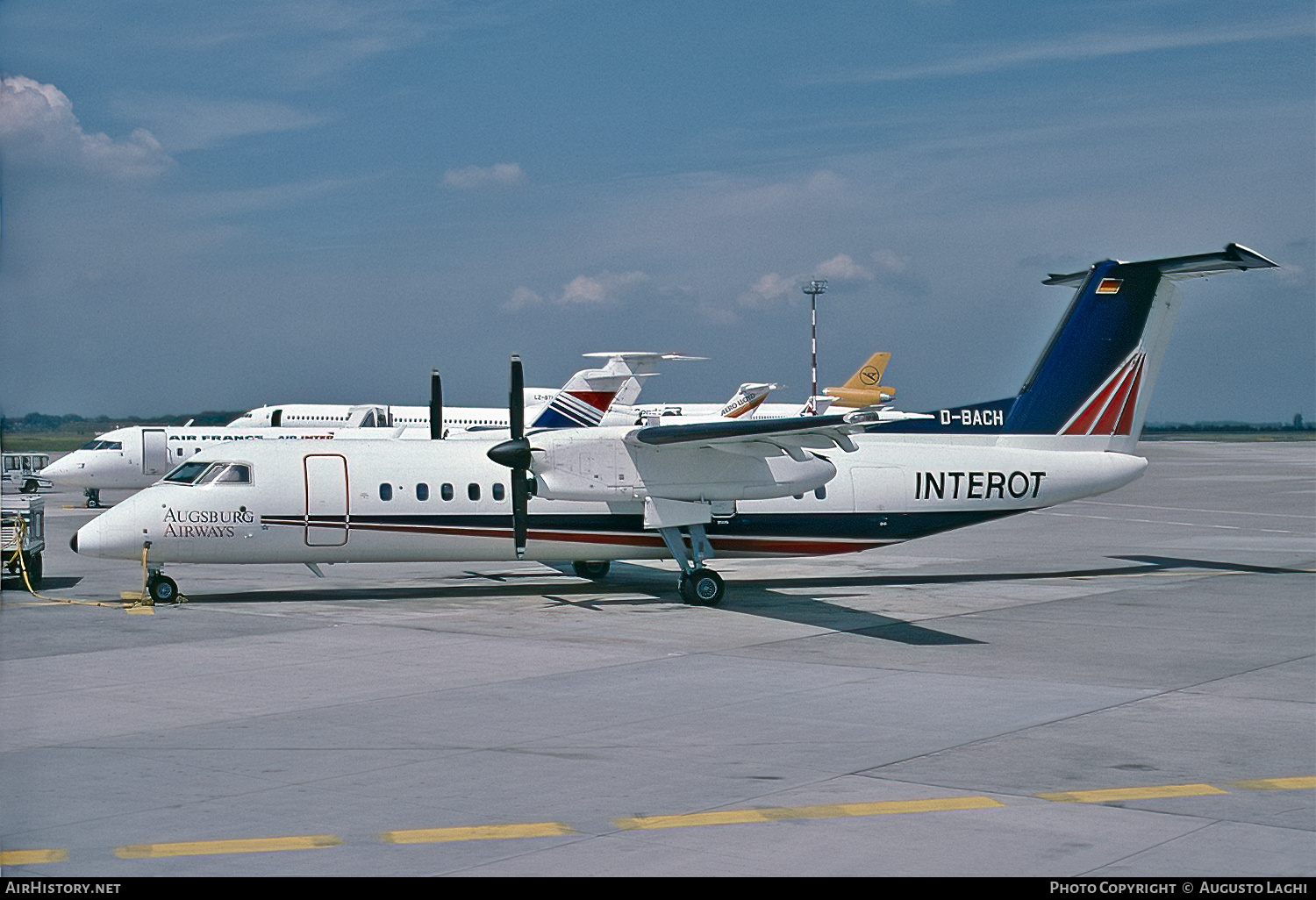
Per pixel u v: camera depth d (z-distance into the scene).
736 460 19.33
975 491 21.38
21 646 15.00
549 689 12.41
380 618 17.62
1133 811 8.30
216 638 15.66
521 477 18.81
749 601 19.72
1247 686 12.71
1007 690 12.44
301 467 19.20
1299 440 189.25
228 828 7.85
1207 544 30.19
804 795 8.66
